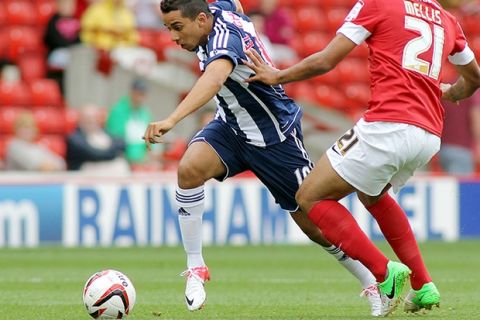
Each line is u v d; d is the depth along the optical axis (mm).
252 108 24016
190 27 23141
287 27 64500
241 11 25062
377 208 23094
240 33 23156
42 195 50969
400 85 21453
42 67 64062
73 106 61531
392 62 21531
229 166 24781
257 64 22469
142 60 61719
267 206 52781
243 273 38938
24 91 62125
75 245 51188
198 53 23844
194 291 24234
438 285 33719
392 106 21375
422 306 23438
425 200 54219
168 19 23188
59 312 25562
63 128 61000
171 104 62312
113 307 22219
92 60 61406
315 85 68250
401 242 23219
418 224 54156
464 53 22984
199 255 24672
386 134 21297
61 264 42406
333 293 31156
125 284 22469
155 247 50688
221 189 52250
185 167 24359
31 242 50750
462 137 59000
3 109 61469
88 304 22234
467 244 52625
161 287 33250
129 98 56531
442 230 54438
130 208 51625
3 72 63938
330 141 62688
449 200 54500
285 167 24656
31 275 37812
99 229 51406
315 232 25000
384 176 21672
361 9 21609
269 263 43344
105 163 55312
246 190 52531
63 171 56562
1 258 45156
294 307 26797
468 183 54812
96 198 51375
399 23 21609
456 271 39625
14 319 23984
